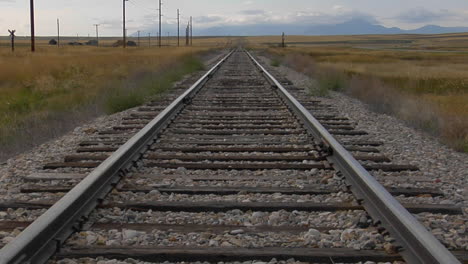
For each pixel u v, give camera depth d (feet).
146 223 12.65
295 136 24.41
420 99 40.55
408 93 50.67
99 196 14.08
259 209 13.79
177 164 18.75
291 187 15.84
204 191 15.30
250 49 263.29
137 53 136.36
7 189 16.15
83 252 10.64
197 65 83.97
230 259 10.54
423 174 18.10
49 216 10.83
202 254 10.57
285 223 12.85
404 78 68.08
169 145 22.22
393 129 27.91
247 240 11.57
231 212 13.64
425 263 9.61
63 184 16.47
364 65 106.83
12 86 58.95
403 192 15.48
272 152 21.08
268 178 16.93
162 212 13.65
